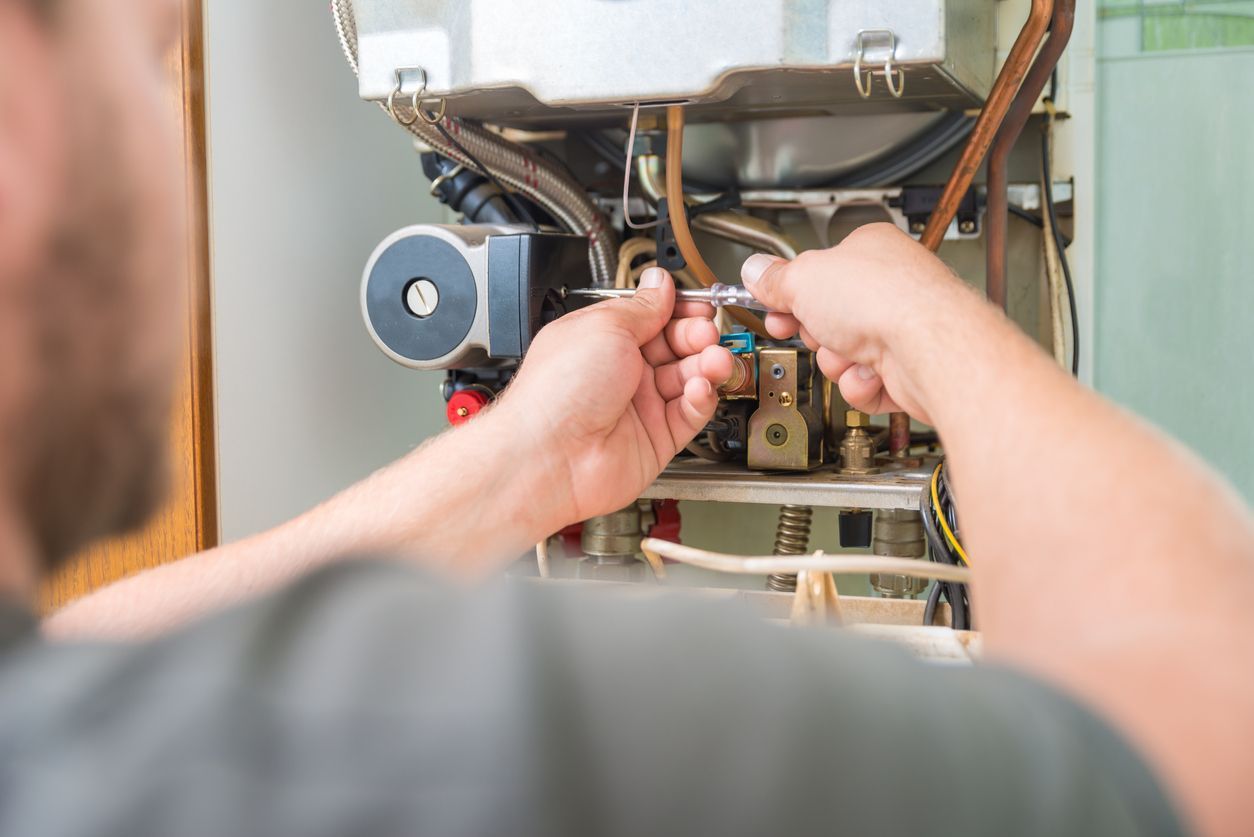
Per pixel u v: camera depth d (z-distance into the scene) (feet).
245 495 4.36
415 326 3.68
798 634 0.78
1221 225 4.36
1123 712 0.84
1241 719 0.84
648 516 4.06
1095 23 4.29
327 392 4.87
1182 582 0.93
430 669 0.70
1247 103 4.30
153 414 0.86
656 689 0.70
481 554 2.21
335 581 0.81
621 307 2.59
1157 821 0.73
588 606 0.77
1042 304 4.38
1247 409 4.39
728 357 2.63
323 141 4.84
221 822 0.66
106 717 0.71
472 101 3.67
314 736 0.68
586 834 0.65
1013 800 0.70
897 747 0.70
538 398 2.39
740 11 3.09
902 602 3.07
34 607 0.82
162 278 0.83
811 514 4.00
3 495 0.80
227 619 0.78
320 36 4.83
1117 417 1.16
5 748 0.70
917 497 3.22
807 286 2.01
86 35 0.77
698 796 0.67
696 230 4.51
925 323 1.59
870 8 3.01
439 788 0.66
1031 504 1.08
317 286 4.83
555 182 4.18
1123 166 4.43
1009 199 4.31
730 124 4.48
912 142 4.32
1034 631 0.99
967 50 3.44
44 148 0.76
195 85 4.02
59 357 0.79
